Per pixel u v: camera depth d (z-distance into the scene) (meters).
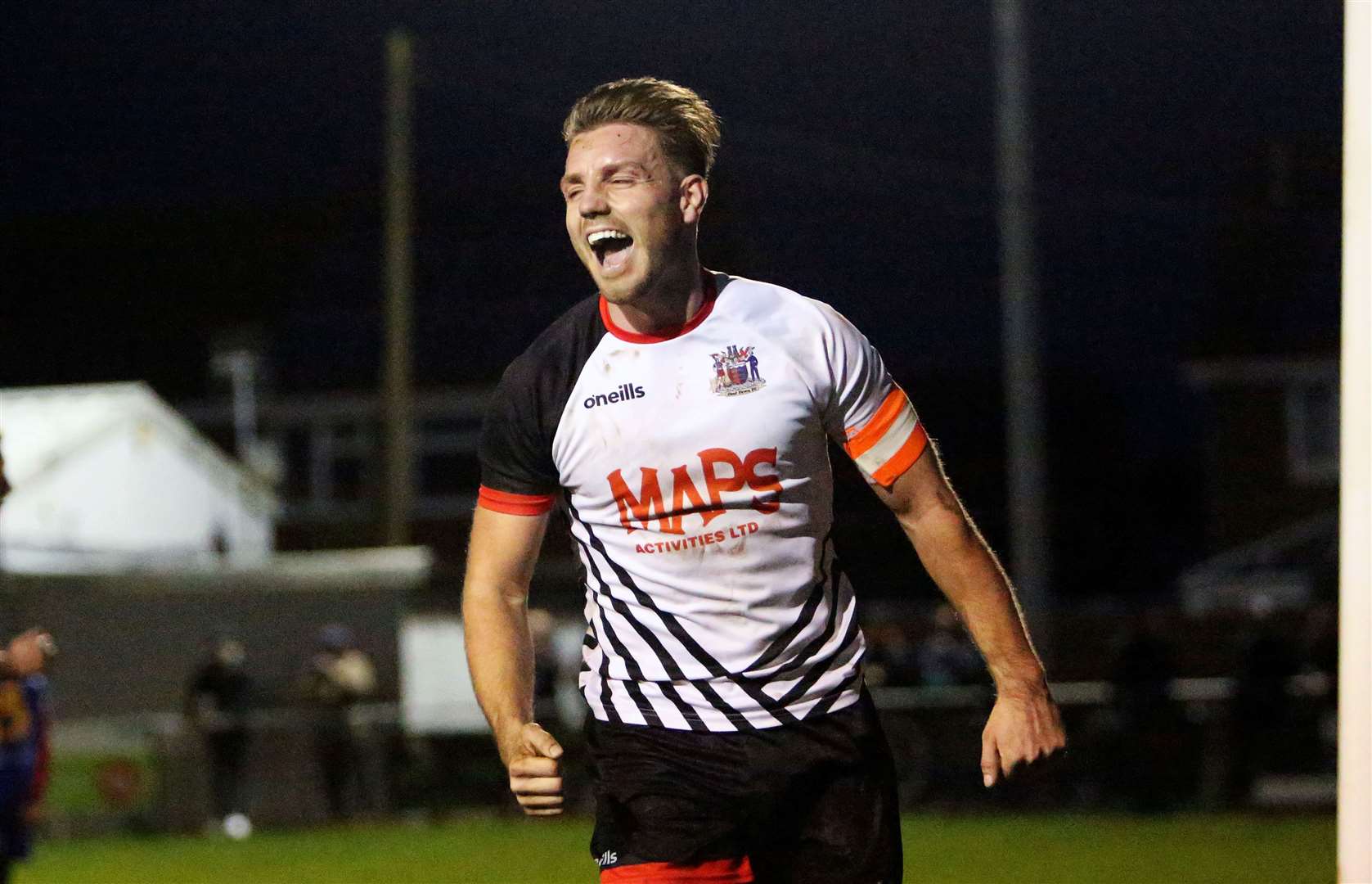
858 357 6.60
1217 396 70.19
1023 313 39.16
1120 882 19.42
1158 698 32.47
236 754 32.62
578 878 21.89
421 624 54.66
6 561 39.78
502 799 35.53
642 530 6.59
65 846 29.53
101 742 32.56
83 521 51.03
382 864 24.58
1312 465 68.94
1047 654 38.41
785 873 6.84
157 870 24.31
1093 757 32.66
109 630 39.38
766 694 6.65
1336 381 68.69
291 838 30.50
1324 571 66.25
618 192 6.34
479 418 72.88
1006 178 39.19
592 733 6.95
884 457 6.64
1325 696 32.47
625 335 6.57
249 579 40.81
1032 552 38.72
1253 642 32.56
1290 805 31.38
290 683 40.81
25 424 52.47
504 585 6.93
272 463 73.25
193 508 55.09
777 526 6.55
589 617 6.99
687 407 6.46
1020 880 19.94
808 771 6.68
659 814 6.72
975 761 33.25
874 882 6.73
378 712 35.06
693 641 6.64
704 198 6.51
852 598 6.87
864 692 6.86
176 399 75.19
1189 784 32.19
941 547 6.71
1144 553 85.12
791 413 6.48
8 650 8.41
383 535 66.81
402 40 51.12
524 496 6.88
